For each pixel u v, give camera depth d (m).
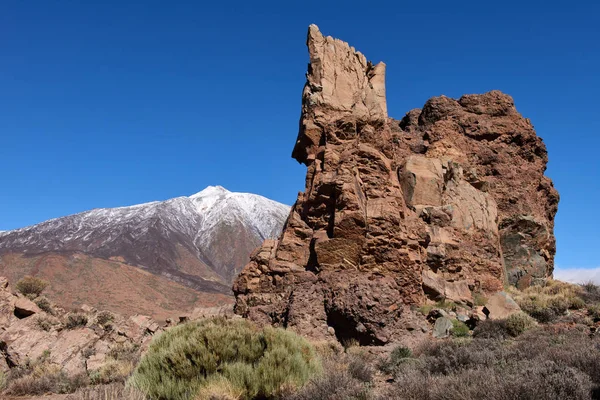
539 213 32.38
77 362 21.31
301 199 25.39
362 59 30.27
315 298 20.44
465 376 9.18
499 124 34.28
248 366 10.58
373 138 25.77
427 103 36.34
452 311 22.08
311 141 26.42
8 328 23.34
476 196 29.62
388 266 21.92
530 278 29.41
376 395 10.16
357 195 23.11
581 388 7.96
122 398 9.53
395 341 18.70
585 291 25.45
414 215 26.16
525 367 9.77
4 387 17.75
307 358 11.92
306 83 28.81
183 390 10.02
